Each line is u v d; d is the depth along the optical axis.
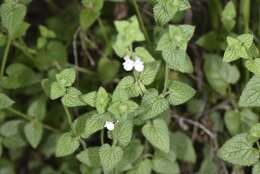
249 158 0.29
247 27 0.35
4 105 0.31
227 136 0.38
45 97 0.38
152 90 0.29
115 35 0.38
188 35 0.28
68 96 0.29
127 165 0.32
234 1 0.38
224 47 0.36
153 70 0.29
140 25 0.37
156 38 0.35
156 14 0.29
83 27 0.36
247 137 0.29
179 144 0.36
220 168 0.38
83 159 0.32
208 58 0.37
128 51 0.28
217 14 0.38
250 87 0.28
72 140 0.31
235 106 0.37
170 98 0.30
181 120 0.38
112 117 0.29
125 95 0.28
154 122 0.30
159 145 0.30
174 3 0.29
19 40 0.38
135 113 0.29
